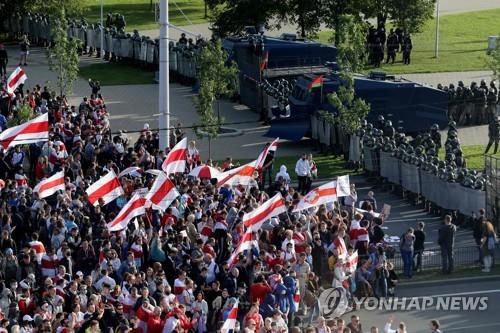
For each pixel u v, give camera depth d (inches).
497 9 5319.9
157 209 2188.7
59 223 2052.2
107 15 4793.3
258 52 3607.3
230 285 1948.8
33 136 2365.9
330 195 2233.0
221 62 3112.7
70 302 1807.3
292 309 1975.9
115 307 1779.0
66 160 2519.7
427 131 3280.0
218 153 3149.6
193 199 2290.8
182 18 5017.2
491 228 2378.2
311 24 4188.0
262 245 2121.1
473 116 3435.0
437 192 2672.2
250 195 2320.4
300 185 2746.1
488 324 2126.0
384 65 4202.8
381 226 2432.3
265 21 4200.3
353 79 3166.8
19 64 4200.3
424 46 4564.5
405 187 2773.1
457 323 2128.4
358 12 4178.2
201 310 1860.2
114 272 1947.6
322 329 1820.9
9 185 2295.8
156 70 4133.9
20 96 3152.1
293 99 3230.8
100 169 2556.6
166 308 1800.0
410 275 2346.2
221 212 2164.1
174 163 2357.3
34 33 4574.3
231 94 3481.8
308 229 2197.3
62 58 3560.5
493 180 2561.5
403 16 4266.7
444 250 2357.3
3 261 1943.9
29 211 2176.4
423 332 2084.2
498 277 2351.1
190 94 3826.3
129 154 2650.1
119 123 3425.2
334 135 3093.0
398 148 2812.5
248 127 3435.0
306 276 2047.2
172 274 2006.6
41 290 1843.0
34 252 1958.7
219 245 2150.6
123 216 2031.3
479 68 4156.0
